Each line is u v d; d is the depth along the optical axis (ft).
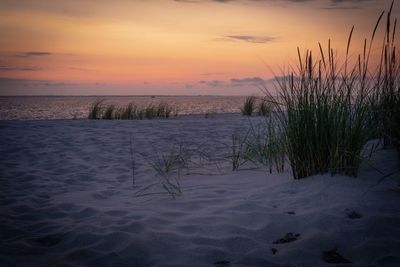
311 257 6.02
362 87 9.40
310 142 9.75
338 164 9.45
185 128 27.30
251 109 44.24
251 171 12.42
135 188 11.91
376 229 6.58
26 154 17.48
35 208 9.78
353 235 6.49
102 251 6.82
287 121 10.41
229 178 11.85
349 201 7.90
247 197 9.38
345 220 7.05
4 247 7.18
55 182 12.73
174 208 9.12
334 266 5.67
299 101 9.86
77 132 24.71
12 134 23.36
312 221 7.24
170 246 6.78
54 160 16.29
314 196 8.57
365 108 9.44
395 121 10.08
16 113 71.97
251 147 14.20
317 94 9.68
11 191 11.53
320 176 9.66
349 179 9.09
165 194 10.61
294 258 6.03
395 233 6.40
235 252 6.45
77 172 14.23
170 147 19.39
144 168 14.79
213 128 27.20
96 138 22.34
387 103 10.01
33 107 113.19
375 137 11.87
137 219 8.37
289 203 8.49
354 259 5.83
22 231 8.13
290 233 7.03
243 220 7.79
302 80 9.82
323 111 9.57
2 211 9.55
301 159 10.00
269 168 12.23
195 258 6.27
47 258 6.68
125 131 25.49
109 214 8.94
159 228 7.68
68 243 7.32
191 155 15.98
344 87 9.52
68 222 8.64
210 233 7.29
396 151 10.32
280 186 9.82
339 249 6.17
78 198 10.71
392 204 7.48
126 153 17.93
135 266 6.19
